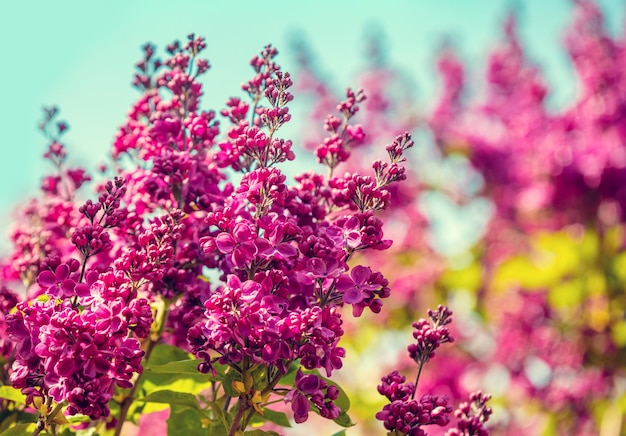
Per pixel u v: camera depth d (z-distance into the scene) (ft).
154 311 2.43
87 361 2.07
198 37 2.53
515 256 4.18
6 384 2.41
